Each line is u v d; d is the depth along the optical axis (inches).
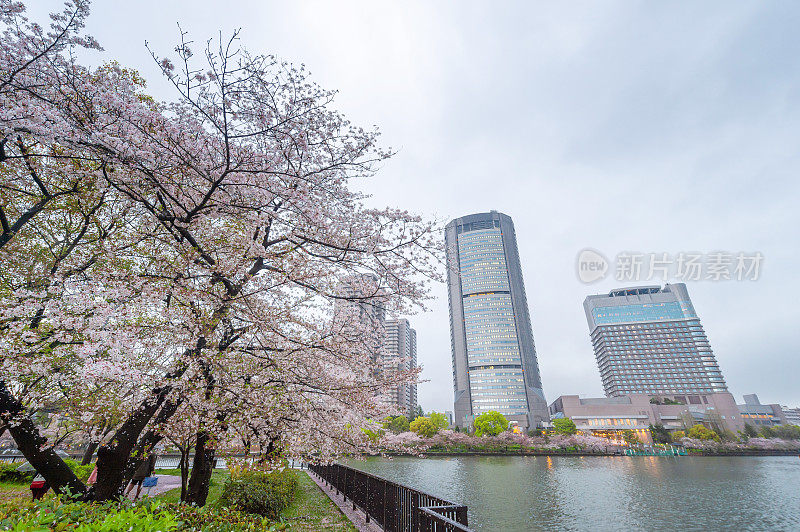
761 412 5772.6
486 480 1430.9
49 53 196.7
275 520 366.9
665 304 7829.7
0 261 259.3
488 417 3986.2
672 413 5196.9
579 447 3624.5
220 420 327.9
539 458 2928.2
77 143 194.4
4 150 226.5
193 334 262.7
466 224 7337.6
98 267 269.1
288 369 317.7
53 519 134.9
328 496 565.6
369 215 291.1
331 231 274.7
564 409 5354.3
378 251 285.6
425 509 203.3
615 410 5221.5
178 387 253.6
